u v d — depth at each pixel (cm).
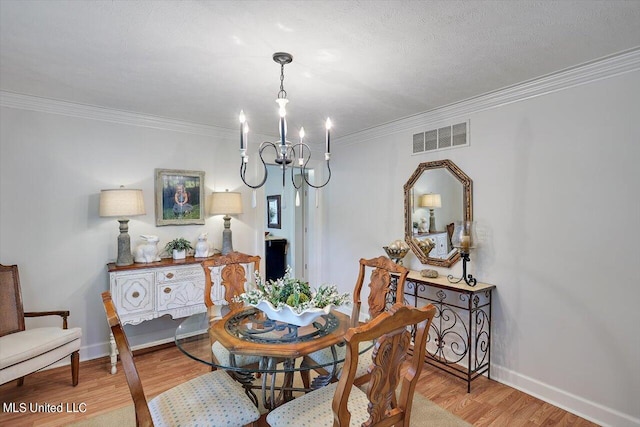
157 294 310
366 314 405
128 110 321
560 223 239
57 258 300
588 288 225
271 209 650
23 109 284
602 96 219
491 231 279
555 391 240
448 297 309
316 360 195
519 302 261
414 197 342
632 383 207
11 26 172
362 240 413
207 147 383
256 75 236
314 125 376
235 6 155
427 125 331
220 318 219
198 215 375
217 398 167
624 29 177
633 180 207
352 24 171
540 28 176
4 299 256
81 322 310
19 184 283
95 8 157
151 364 304
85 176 312
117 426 215
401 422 146
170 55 205
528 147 255
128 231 334
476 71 231
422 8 158
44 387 261
